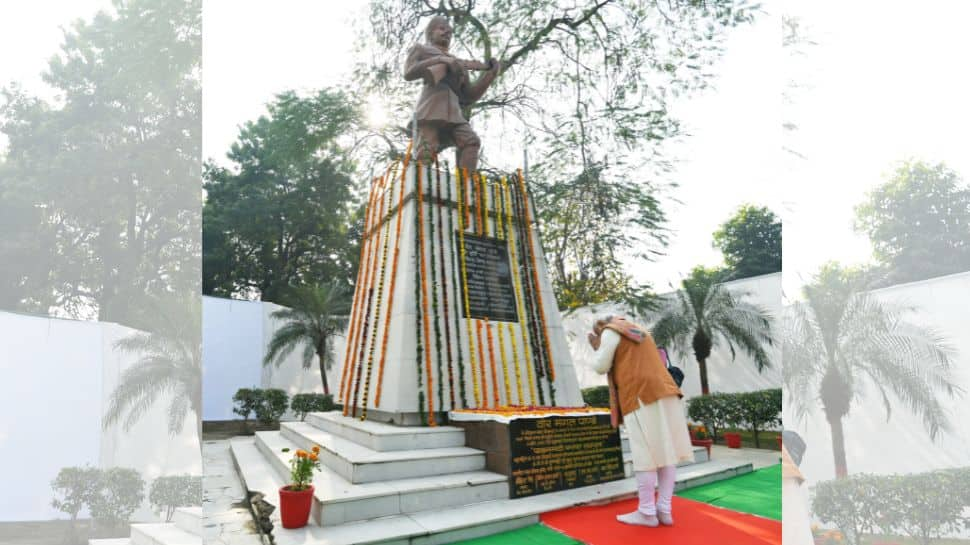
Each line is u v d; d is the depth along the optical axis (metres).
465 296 6.05
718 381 12.12
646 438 3.66
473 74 15.06
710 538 3.39
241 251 17.31
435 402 5.52
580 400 6.45
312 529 3.55
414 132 7.08
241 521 3.88
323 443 5.27
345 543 3.28
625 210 15.90
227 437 10.34
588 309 15.07
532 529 3.72
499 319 6.26
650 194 15.75
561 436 4.66
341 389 7.02
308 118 15.64
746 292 11.91
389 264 6.35
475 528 3.61
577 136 15.88
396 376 5.52
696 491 4.87
